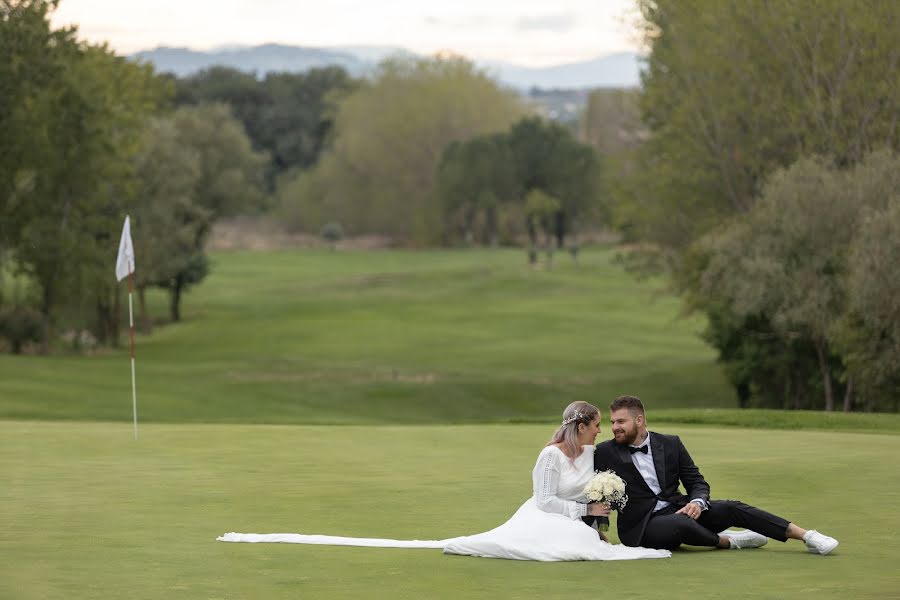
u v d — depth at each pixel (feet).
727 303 254.06
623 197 311.88
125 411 225.76
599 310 470.80
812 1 251.60
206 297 548.31
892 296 192.85
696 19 274.16
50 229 336.49
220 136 552.00
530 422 163.73
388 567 50.88
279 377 312.91
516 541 53.57
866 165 227.61
